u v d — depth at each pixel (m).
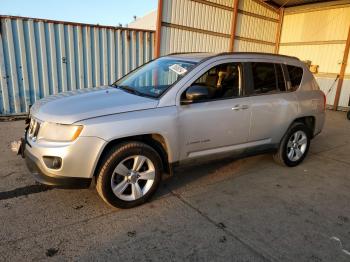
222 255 2.62
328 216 3.36
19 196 3.46
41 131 3.00
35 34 7.66
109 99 3.34
